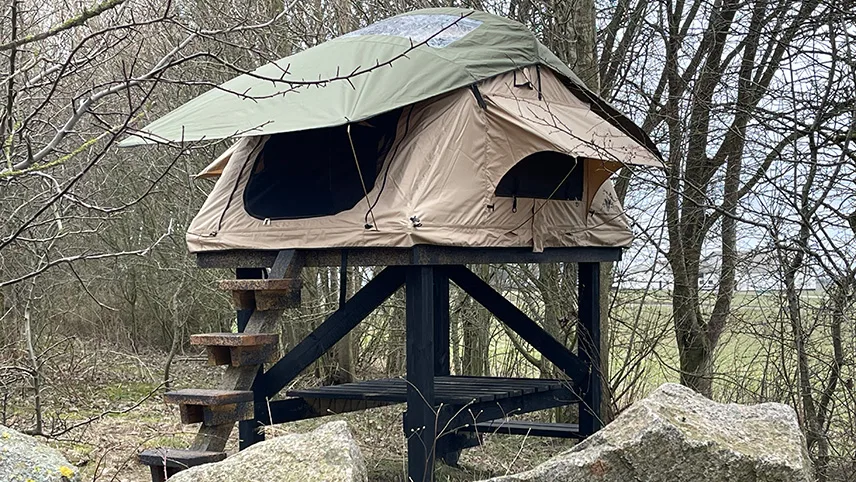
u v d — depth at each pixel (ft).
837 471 21.42
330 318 21.44
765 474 12.52
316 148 21.62
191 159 39.93
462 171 20.02
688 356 33.37
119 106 35.88
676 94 32.14
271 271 20.65
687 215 29.96
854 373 21.98
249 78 21.95
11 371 24.17
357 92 19.40
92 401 33.55
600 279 28.27
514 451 29.35
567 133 20.95
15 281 15.48
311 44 38.78
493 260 21.08
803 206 22.71
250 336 19.56
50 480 11.94
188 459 18.04
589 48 30.66
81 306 48.49
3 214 28.02
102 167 43.21
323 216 20.43
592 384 25.08
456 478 24.64
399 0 36.86
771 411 13.92
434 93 19.66
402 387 24.68
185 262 42.34
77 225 39.11
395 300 39.58
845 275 22.08
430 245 19.31
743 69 28.99
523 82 21.84
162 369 45.65
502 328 37.01
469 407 21.58
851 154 22.91
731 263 27.35
